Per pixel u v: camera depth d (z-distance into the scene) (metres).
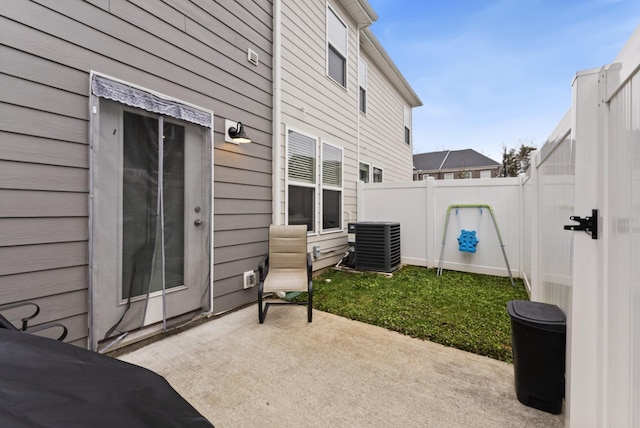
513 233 4.51
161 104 2.41
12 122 1.69
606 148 1.22
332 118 5.22
